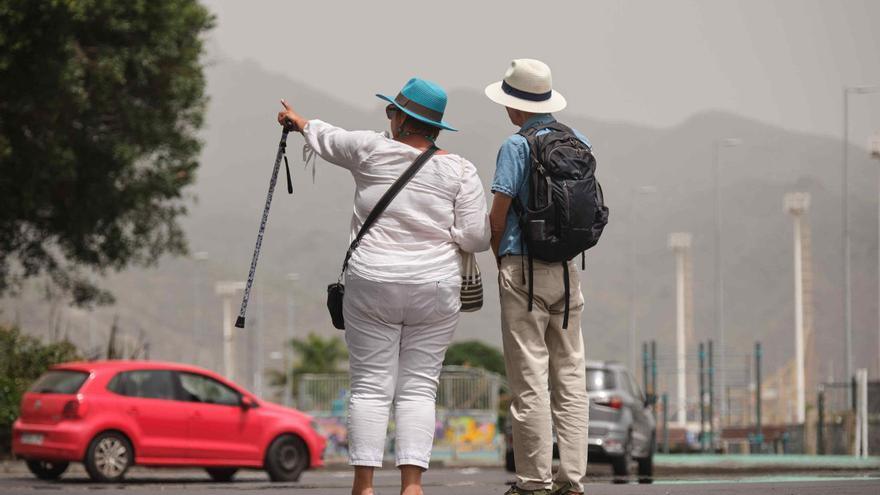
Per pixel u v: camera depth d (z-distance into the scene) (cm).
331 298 2172
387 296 2075
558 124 2300
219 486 4866
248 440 6081
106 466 5650
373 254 2081
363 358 2105
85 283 10150
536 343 2280
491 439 11425
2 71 8069
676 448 13800
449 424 11425
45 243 9938
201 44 9544
